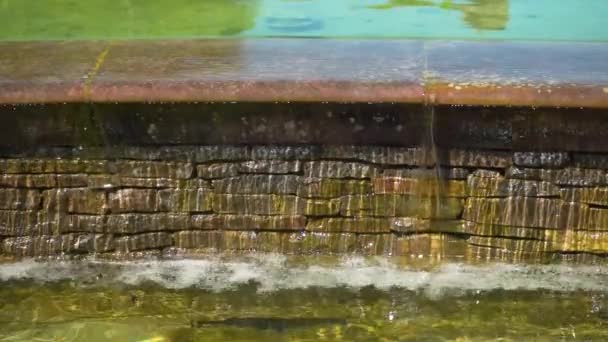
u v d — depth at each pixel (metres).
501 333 4.66
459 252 4.91
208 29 6.09
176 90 4.69
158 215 4.92
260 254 4.96
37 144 4.84
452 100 4.63
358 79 4.69
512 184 4.80
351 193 4.86
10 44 5.09
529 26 6.13
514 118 4.70
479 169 4.80
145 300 4.81
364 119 4.74
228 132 4.79
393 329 4.68
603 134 4.70
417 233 4.90
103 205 4.91
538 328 4.68
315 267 4.91
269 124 4.77
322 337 4.66
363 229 4.91
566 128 4.70
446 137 4.75
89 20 6.26
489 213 4.85
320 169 4.84
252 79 4.70
